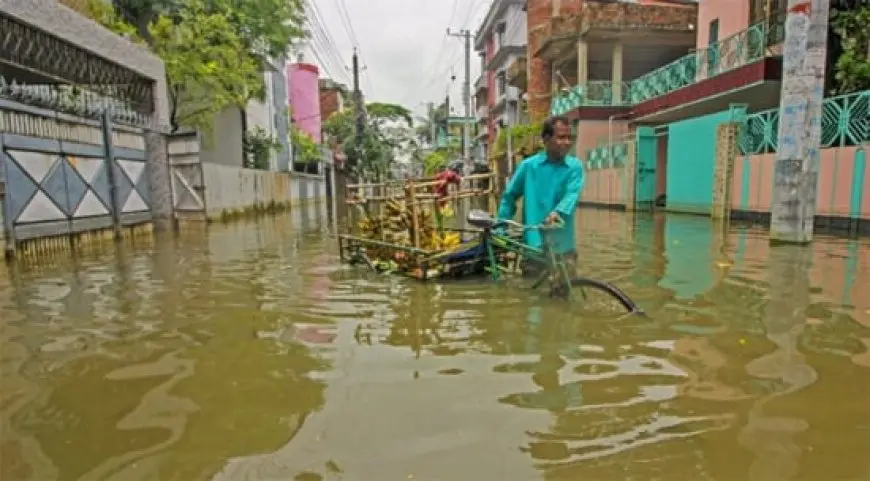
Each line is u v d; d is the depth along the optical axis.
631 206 16.75
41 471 2.08
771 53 13.02
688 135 14.09
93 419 2.52
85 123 9.88
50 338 3.81
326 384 2.87
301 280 5.84
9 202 7.71
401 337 3.67
